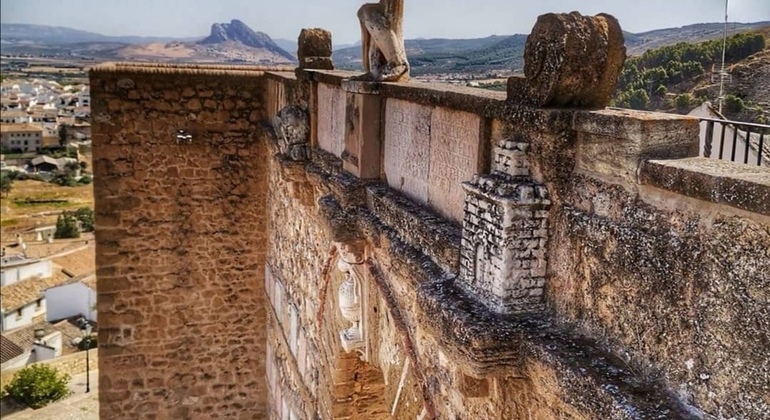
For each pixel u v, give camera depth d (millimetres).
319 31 8719
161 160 11484
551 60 3227
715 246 2387
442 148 4555
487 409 3729
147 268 11719
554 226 3328
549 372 2947
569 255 3209
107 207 11391
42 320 43125
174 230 11734
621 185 2930
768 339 2186
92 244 57000
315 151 7730
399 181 5465
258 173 11898
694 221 2523
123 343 11789
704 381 2422
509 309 3379
